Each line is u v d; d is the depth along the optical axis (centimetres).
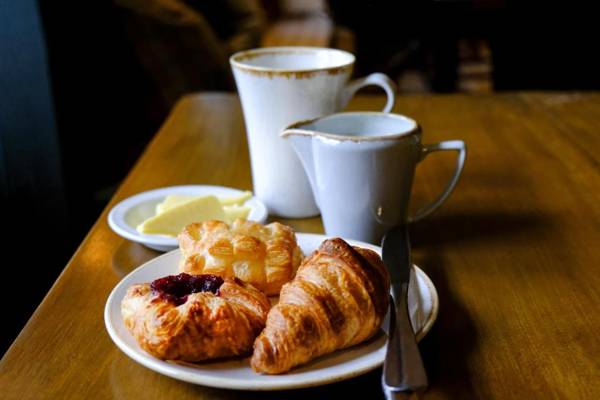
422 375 34
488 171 69
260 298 40
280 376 36
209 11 214
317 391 38
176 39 160
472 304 46
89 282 49
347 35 303
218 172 70
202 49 164
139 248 54
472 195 64
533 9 170
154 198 61
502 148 76
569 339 42
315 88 56
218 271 45
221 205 57
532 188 65
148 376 39
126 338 40
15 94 112
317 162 53
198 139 80
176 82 163
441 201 56
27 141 115
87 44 129
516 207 61
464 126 83
